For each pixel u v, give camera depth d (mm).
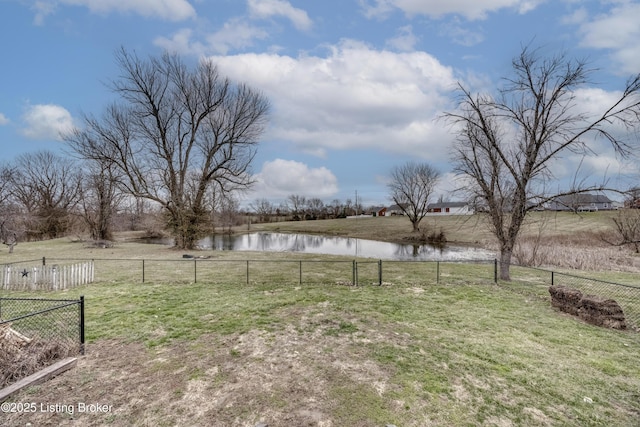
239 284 13094
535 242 23188
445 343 7023
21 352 5820
